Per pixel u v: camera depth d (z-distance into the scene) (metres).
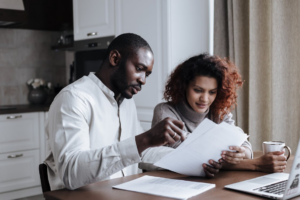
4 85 4.04
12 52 4.08
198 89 1.68
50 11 3.87
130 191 1.20
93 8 3.44
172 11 2.78
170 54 2.79
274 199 1.08
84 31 3.57
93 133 1.44
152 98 2.94
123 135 1.62
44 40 4.30
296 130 2.37
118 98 1.58
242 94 2.65
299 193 1.11
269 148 1.53
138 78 1.46
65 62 4.47
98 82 1.49
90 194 1.18
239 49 2.62
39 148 3.64
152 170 1.57
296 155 1.03
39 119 3.64
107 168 1.21
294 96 2.36
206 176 1.36
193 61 1.71
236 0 2.60
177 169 1.34
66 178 1.24
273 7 2.38
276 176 1.36
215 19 2.72
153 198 1.12
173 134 1.18
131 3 3.05
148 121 3.00
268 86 2.53
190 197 1.12
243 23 2.63
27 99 4.18
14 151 3.49
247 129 2.69
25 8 3.73
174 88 1.76
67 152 1.25
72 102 1.35
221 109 1.80
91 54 3.51
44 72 4.32
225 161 1.48
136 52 1.43
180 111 1.79
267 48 2.52
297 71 2.34
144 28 2.96
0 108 3.55
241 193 1.16
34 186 3.64
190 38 2.89
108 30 3.29
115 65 1.46
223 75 1.69
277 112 2.40
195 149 1.27
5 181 3.46
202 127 1.27
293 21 2.34
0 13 3.48
